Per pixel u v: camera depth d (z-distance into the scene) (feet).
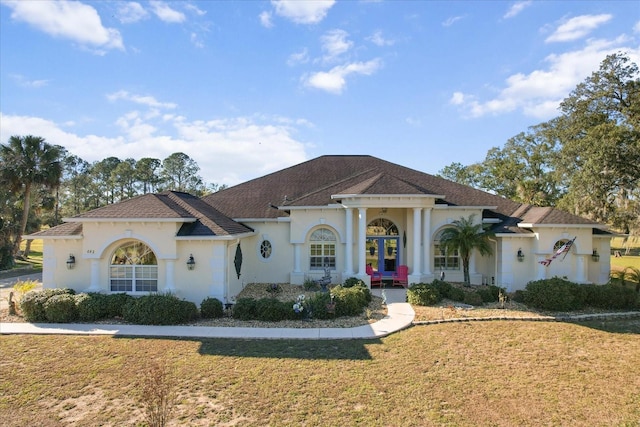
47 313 47.01
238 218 73.92
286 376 31.71
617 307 54.90
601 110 116.26
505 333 43.73
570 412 26.35
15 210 134.92
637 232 106.83
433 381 31.04
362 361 35.19
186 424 24.43
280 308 48.52
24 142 120.47
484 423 24.84
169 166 290.76
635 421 25.20
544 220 63.10
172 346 38.96
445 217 72.84
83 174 259.60
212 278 54.65
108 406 26.86
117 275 55.72
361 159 89.97
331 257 73.00
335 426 24.32
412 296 56.90
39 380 31.01
